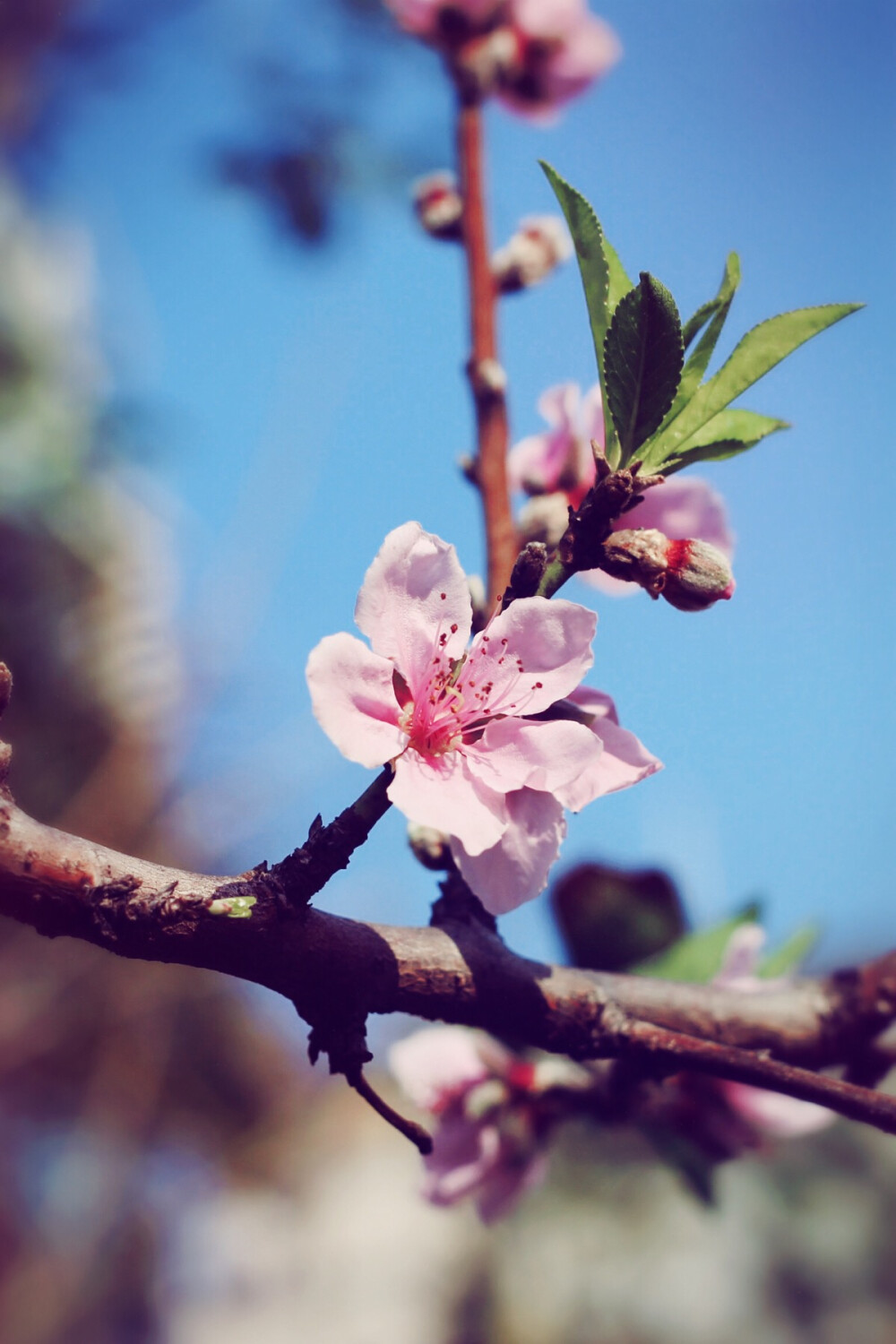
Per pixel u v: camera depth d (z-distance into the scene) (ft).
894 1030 0.96
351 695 0.82
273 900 0.79
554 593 0.84
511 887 0.82
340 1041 0.82
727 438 0.86
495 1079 1.02
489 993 0.85
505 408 1.02
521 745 0.83
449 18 1.14
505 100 1.20
